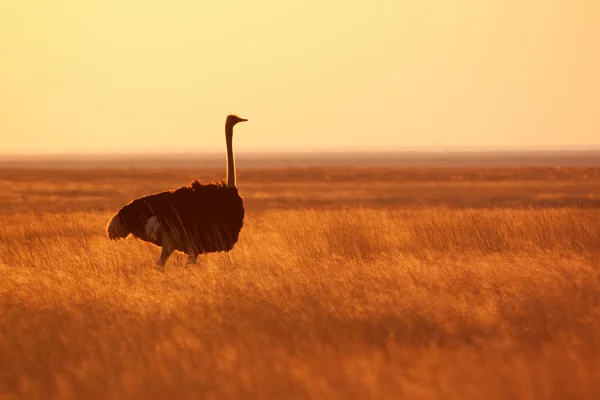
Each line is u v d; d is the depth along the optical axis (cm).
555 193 14525
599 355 2458
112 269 4278
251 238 5512
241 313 3070
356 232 5322
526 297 3312
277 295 3347
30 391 2162
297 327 2838
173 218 4444
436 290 3506
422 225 5784
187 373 2234
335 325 2867
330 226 5522
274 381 2161
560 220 5906
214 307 3148
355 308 3075
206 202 4494
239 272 3938
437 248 5078
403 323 2878
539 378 2181
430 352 2470
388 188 16600
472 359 2405
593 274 3922
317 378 2155
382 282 3619
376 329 2830
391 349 2509
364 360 2356
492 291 3434
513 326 2856
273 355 2433
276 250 4800
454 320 2905
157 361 2348
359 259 4578
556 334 2728
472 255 4691
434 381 2139
